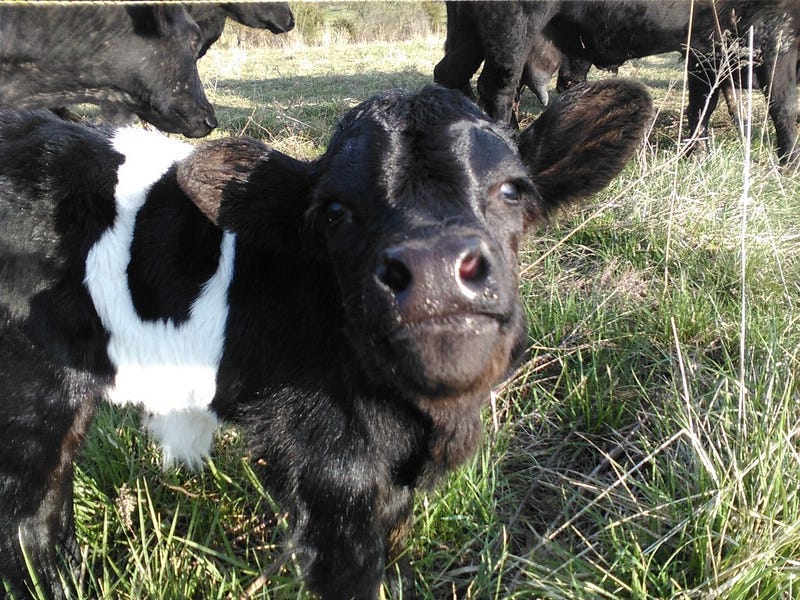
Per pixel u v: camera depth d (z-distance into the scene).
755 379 0.78
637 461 0.80
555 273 1.16
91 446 0.78
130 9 1.39
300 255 0.59
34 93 1.41
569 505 0.72
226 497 0.75
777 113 1.74
